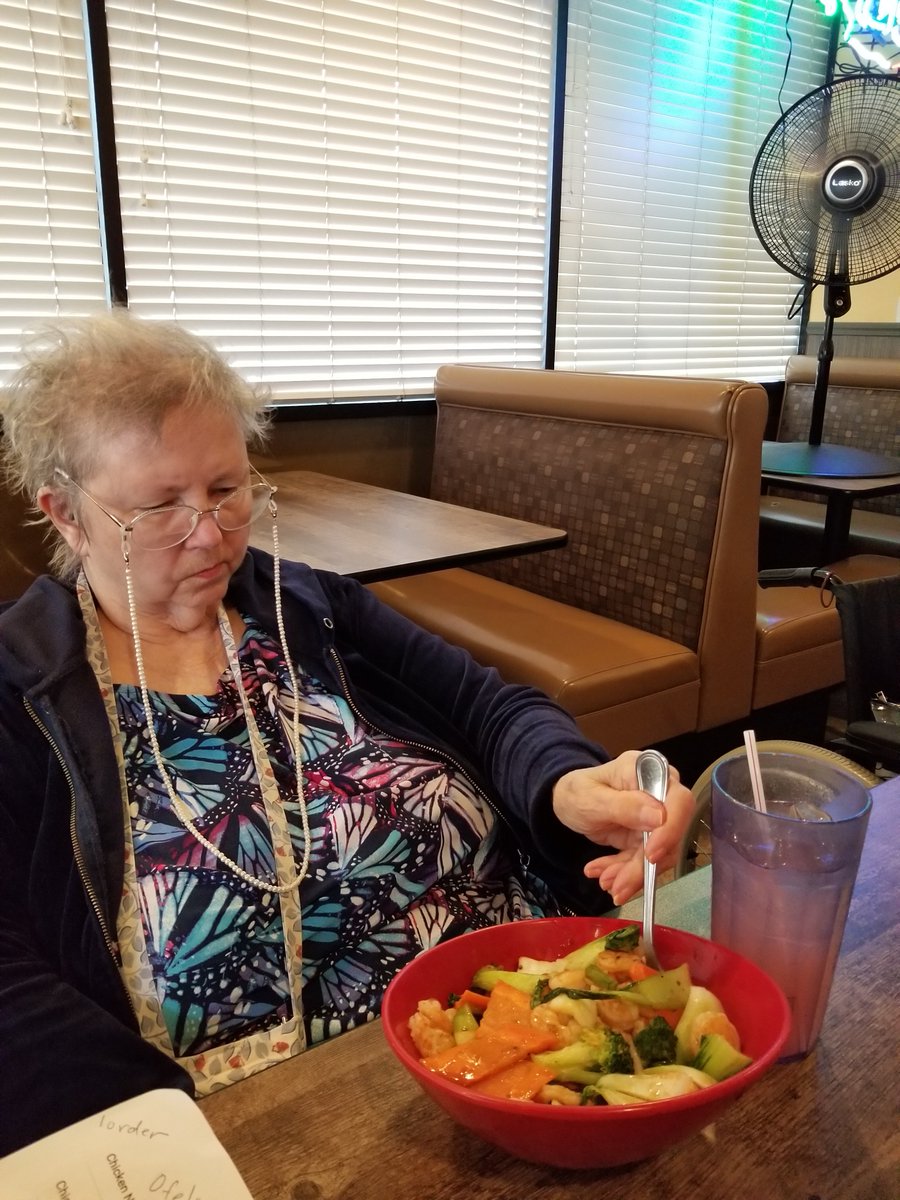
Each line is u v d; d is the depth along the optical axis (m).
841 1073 0.59
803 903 0.58
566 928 0.64
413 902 0.92
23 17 2.19
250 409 0.93
